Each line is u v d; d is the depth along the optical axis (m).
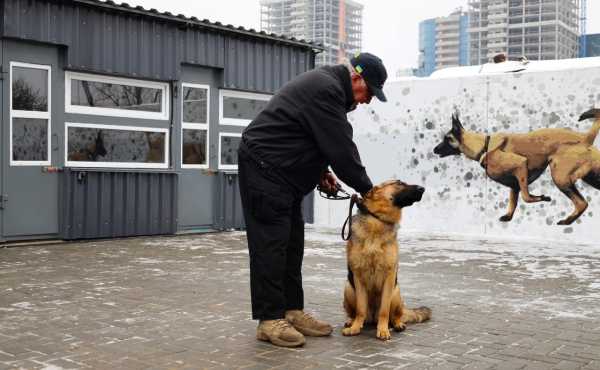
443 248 10.12
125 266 7.73
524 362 3.84
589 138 10.93
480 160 12.02
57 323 4.77
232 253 9.05
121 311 5.20
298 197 4.41
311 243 10.61
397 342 4.29
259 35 12.66
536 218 11.48
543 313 5.29
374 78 4.34
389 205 4.31
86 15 10.21
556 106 11.23
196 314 5.10
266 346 4.16
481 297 6.02
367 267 4.41
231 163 12.81
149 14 10.88
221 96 12.52
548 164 11.33
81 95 10.38
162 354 3.95
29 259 8.23
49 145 9.93
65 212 10.05
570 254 9.39
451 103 12.31
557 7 89.06
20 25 9.40
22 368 3.64
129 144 11.06
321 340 4.34
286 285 4.54
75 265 7.77
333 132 4.20
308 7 98.94
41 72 9.86
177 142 11.73
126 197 10.84
